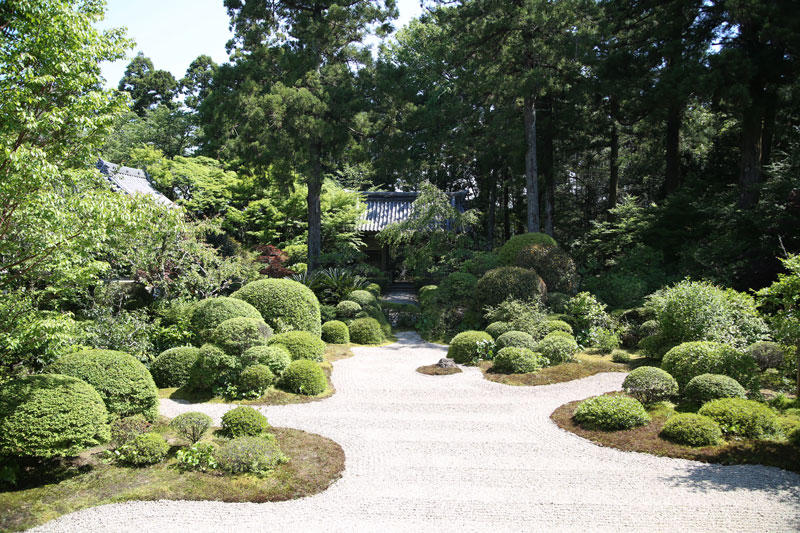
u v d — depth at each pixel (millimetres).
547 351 10344
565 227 28516
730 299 9812
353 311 14469
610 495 5066
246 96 16938
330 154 18938
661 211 17453
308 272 17656
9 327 5797
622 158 24297
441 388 9047
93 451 5938
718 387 7062
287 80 17500
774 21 13633
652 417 7027
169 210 6582
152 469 5551
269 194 22906
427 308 15102
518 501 4988
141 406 6645
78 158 6250
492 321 12922
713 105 16594
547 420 7367
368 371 10320
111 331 8938
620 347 11586
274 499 5035
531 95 18047
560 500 4988
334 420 7438
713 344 8141
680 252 16156
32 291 6660
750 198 15086
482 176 27391
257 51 17906
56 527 4473
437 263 18531
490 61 18594
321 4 18562
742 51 14547
